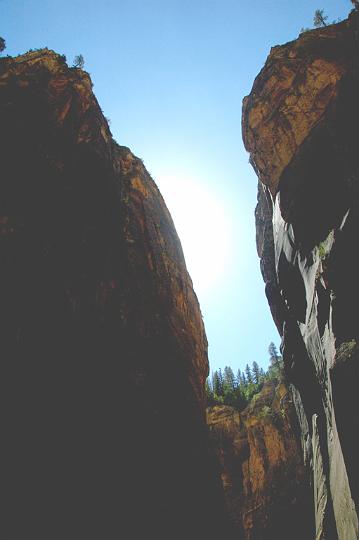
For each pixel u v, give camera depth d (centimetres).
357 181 1812
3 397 1131
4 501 1023
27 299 1368
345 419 1443
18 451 1120
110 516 1432
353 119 2084
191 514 2042
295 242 2333
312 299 2064
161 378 2234
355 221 1720
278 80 2591
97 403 1590
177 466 2064
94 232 2019
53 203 1745
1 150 1611
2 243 1371
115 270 2173
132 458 1702
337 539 1847
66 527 1206
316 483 2359
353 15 2559
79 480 1334
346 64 2370
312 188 2212
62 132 2056
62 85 2203
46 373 1341
